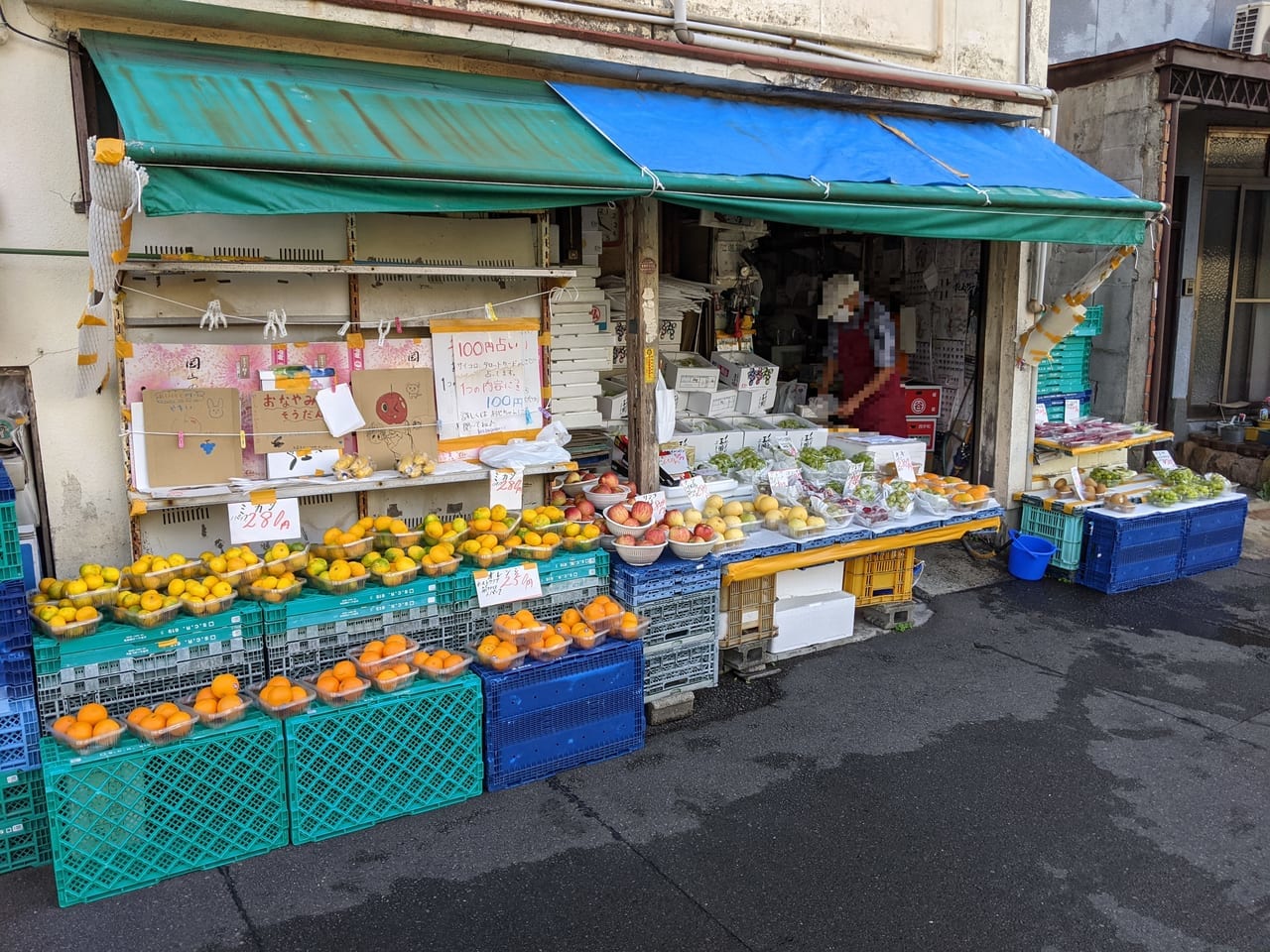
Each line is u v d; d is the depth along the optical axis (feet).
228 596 13.24
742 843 13.28
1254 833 13.80
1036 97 24.38
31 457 14.48
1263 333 39.27
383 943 11.10
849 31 21.40
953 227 19.12
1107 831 13.76
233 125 12.51
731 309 27.76
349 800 13.25
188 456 14.88
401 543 15.55
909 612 22.03
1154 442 31.55
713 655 17.74
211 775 12.21
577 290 20.61
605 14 17.57
